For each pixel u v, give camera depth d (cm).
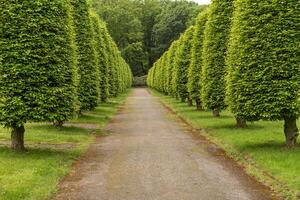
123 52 11700
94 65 2675
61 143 1727
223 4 2239
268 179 1082
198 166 1278
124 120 2817
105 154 1509
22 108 1375
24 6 1386
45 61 1402
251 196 941
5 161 1277
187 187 1023
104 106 3972
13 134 1491
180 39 4206
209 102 2294
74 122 2514
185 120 2734
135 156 1452
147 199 923
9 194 923
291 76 1416
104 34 4475
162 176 1142
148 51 13400
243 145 1576
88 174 1186
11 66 1373
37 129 2056
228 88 1599
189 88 3206
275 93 1416
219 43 2248
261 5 1451
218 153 1515
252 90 1453
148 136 1989
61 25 1490
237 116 1556
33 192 957
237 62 1539
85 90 2583
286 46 1408
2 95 1375
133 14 12925
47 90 1407
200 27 3014
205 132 2059
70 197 950
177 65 3947
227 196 941
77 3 2544
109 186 1044
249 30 1473
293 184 998
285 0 1423
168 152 1531
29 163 1255
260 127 2097
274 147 1499
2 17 1376
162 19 12762
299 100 1392
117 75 5538
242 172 1195
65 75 1536
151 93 7688
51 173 1156
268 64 1428
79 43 2534
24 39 1373
